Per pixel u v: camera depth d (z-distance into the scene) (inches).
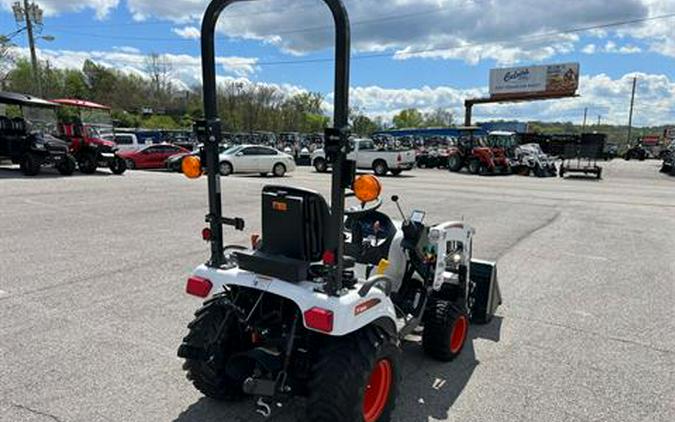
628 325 183.6
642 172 1189.7
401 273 139.0
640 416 122.9
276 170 837.2
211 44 103.3
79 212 378.3
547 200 561.9
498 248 307.4
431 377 140.0
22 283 206.1
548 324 183.2
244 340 116.7
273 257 104.4
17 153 627.2
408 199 539.5
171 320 171.9
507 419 120.0
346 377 96.2
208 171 109.8
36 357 142.6
